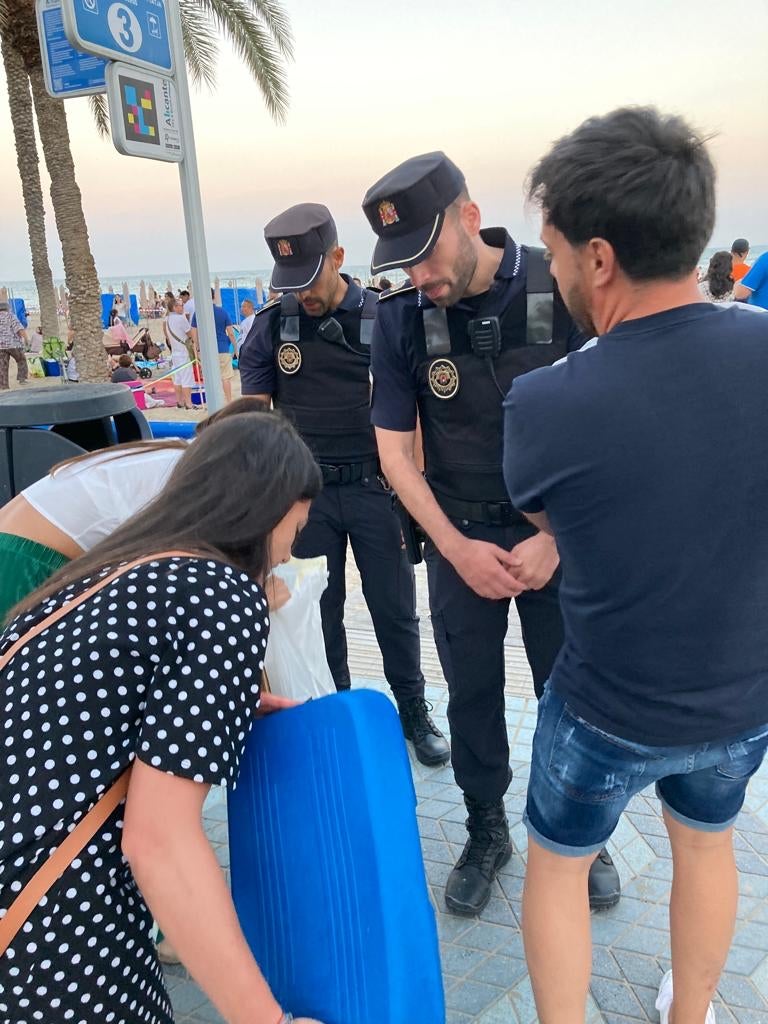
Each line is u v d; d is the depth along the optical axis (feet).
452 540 6.56
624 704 4.11
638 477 3.69
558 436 3.86
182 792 3.23
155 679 3.38
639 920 6.88
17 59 53.67
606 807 4.58
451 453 6.78
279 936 3.74
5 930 3.36
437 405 6.73
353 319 8.87
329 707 3.74
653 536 3.73
